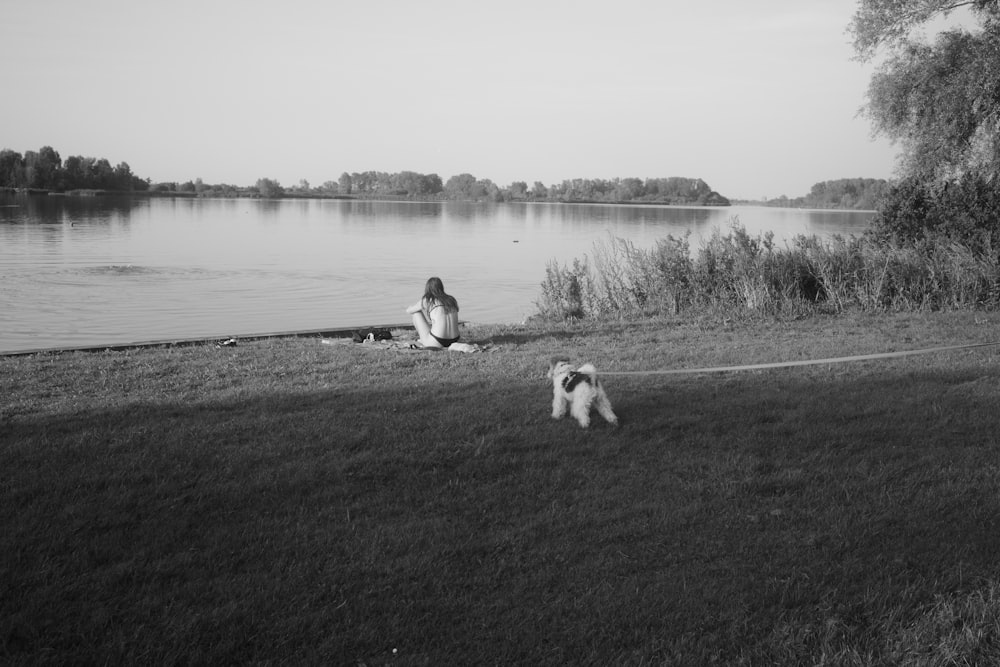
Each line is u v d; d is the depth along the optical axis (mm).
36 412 7270
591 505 5145
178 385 8539
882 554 4430
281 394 8070
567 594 4016
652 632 3670
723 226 56438
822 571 4242
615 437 6664
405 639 3611
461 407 7555
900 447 6355
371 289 23141
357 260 32719
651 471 5828
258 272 27094
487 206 154750
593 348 11422
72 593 3922
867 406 7625
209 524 4785
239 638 3582
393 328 14555
